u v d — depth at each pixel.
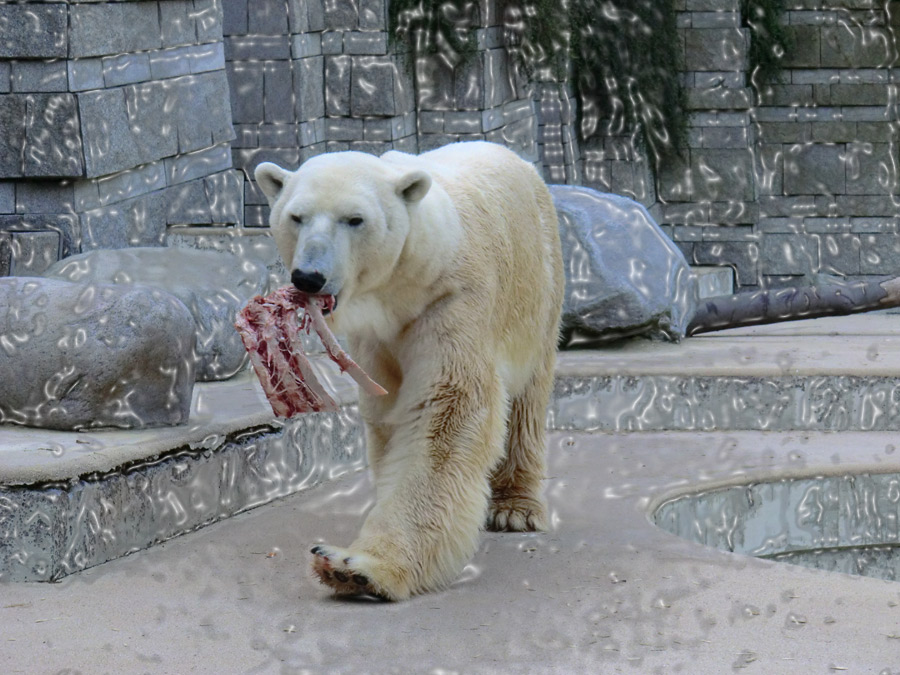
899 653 6.43
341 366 6.79
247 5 22.11
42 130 13.95
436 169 7.82
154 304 8.88
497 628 6.78
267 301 6.91
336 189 6.70
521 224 8.31
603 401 12.44
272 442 9.69
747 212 29.44
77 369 8.66
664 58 28.72
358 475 10.66
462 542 7.29
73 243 14.13
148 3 15.41
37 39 13.74
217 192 17.31
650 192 29.47
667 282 14.49
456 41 23.55
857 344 14.55
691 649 6.49
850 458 11.02
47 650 6.43
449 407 7.29
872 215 29.48
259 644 6.53
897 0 28.77
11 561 7.57
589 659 6.34
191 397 9.76
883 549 10.98
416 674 6.12
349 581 6.97
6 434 8.57
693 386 12.38
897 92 29.03
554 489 10.03
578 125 29.03
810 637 6.67
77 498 7.70
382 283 7.02
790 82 29.47
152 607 7.12
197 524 8.84
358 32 22.97
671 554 8.23
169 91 15.94
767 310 14.96
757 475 10.45
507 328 7.99
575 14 28.00
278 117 22.33
